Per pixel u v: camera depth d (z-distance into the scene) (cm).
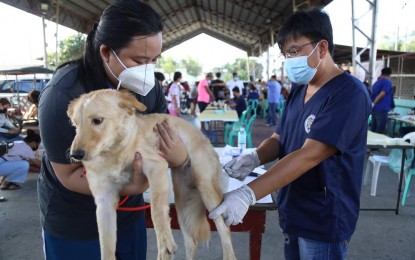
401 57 1176
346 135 166
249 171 214
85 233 170
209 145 194
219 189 186
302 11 187
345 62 1527
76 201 165
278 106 1453
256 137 1080
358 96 170
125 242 194
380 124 841
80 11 1694
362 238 401
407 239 399
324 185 181
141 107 154
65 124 150
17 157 559
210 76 1645
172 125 176
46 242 174
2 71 1144
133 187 158
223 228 179
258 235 241
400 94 1216
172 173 195
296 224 194
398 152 517
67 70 160
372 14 865
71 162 153
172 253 143
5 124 705
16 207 501
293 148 199
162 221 145
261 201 236
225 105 1038
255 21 2341
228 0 1925
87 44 162
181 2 2241
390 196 531
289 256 220
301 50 183
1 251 378
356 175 182
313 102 186
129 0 152
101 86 163
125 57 153
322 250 189
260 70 3712
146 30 150
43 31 1432
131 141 152
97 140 139
